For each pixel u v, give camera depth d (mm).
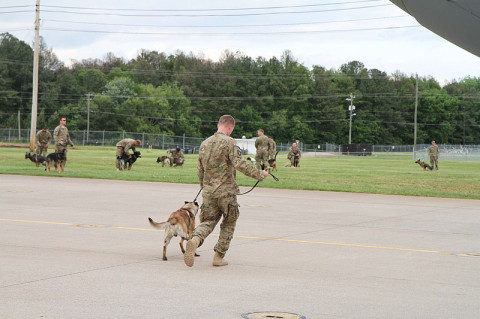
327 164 45562
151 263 7598
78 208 13492
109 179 22969
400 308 5602
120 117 118750
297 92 146500
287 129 141375
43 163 28875
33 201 14742
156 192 17906
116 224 11109
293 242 9562
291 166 38719
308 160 57594
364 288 6422
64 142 25844
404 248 9227
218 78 141125
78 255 7988
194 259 7980
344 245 9375
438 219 13227
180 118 126500
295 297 5957
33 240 9141
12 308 5277
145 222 11461
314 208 14867
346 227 11531
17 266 7164
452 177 28969
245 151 80500
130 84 124500
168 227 7883
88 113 108688
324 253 8609
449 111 161250
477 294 6254
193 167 33219
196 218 12648
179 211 8148
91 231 10195
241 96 142125
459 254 8789
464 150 85062
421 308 5621
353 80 160125
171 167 32688
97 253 8188
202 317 5141
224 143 7508
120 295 5859
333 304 5699
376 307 5621
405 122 158500
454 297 6094
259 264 7707
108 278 6625
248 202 15984
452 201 17859
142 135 88938
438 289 6445
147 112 121500
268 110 143250
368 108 154750
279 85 147250
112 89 120375
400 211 14734
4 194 16281
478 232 11250
